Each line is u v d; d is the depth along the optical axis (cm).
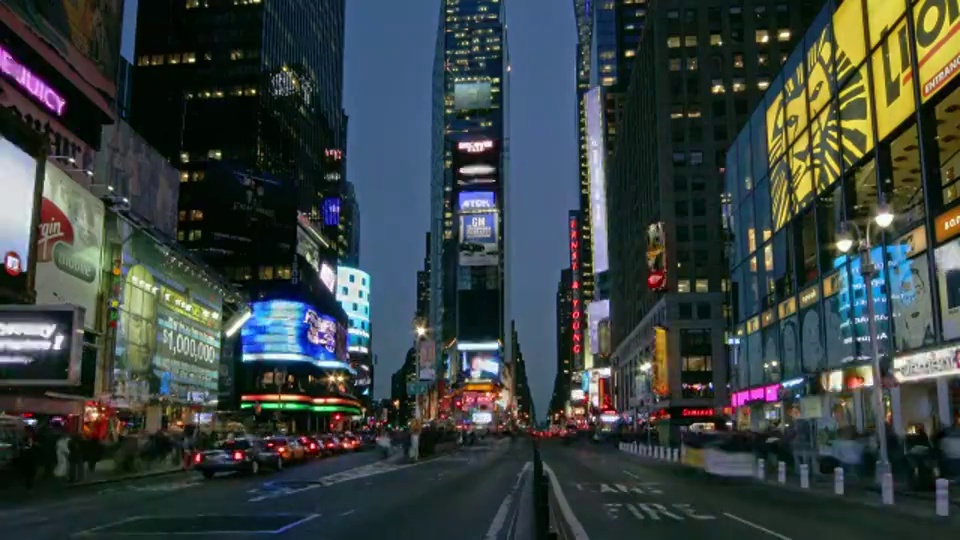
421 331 7212
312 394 11994
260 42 14538
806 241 4744
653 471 4078
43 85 4225
